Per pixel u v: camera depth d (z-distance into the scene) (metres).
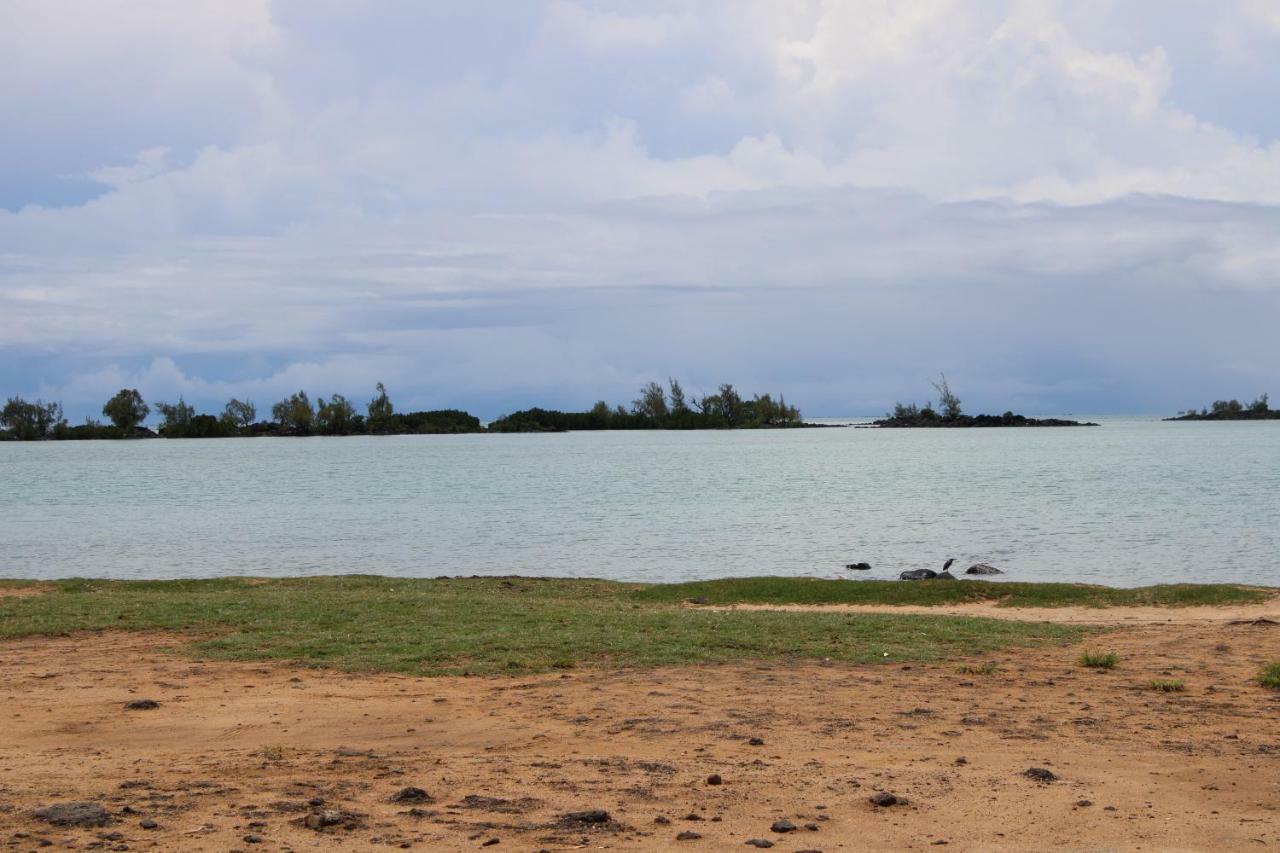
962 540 47.78
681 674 14.91
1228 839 7.80
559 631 18.45
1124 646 18.11
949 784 9.25
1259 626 21.31
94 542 50.34
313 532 54.12
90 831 7.59
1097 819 8.27
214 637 18.00
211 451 184.62
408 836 7.59
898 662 16.09
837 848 7.55
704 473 102.56
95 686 13.88
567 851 7.33
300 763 9.86
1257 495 69.62
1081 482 84.25
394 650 16.47
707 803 8.61
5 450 197.50
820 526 54.59
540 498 74.69
